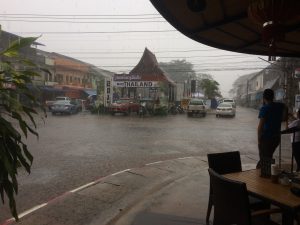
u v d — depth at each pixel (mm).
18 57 2674
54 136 15367
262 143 6355
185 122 25781
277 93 44969
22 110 2635
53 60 48875
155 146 13156
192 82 58594
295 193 3371
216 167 4645
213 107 62344
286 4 2881
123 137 15562
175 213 5457
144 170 8781
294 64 35906
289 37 4754
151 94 38906
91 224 5191
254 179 3959
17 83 2637
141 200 6219
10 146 2561
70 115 31797
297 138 7250
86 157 10570
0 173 2492
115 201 6309
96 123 22875
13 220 5254
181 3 3750
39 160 9875
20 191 6793
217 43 5312
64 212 5668
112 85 34625
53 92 46312
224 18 4285
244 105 91938
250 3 3168
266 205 4176
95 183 7438
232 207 3186
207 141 15055
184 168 9336
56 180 7723
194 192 6688
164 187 7109
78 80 56938
